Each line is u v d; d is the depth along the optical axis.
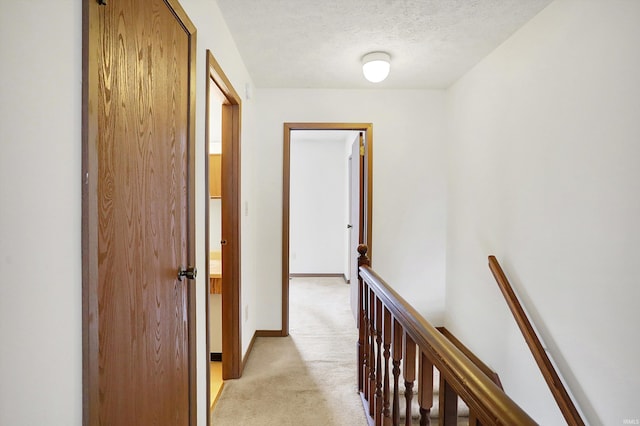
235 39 2.15
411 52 2.33
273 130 3.06
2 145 0.52
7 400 0.53
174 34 1.18
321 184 5.48
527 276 1.91
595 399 1.44
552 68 1.70
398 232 3.12
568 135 1.59
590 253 1.46
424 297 3.14
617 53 1.32
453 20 1.92
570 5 1.57
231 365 2.29
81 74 0.69
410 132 3.09
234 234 2.27
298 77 2.80
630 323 1.27
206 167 1.59
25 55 0.56
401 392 2.04
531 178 1.87
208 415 1.63
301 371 2.42
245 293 2.54
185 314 1.31
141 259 0.95
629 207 1.27
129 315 0.88
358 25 1.99
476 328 2.52
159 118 1.06
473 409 0.69
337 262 5.52
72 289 0.67
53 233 0.63
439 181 3.11
